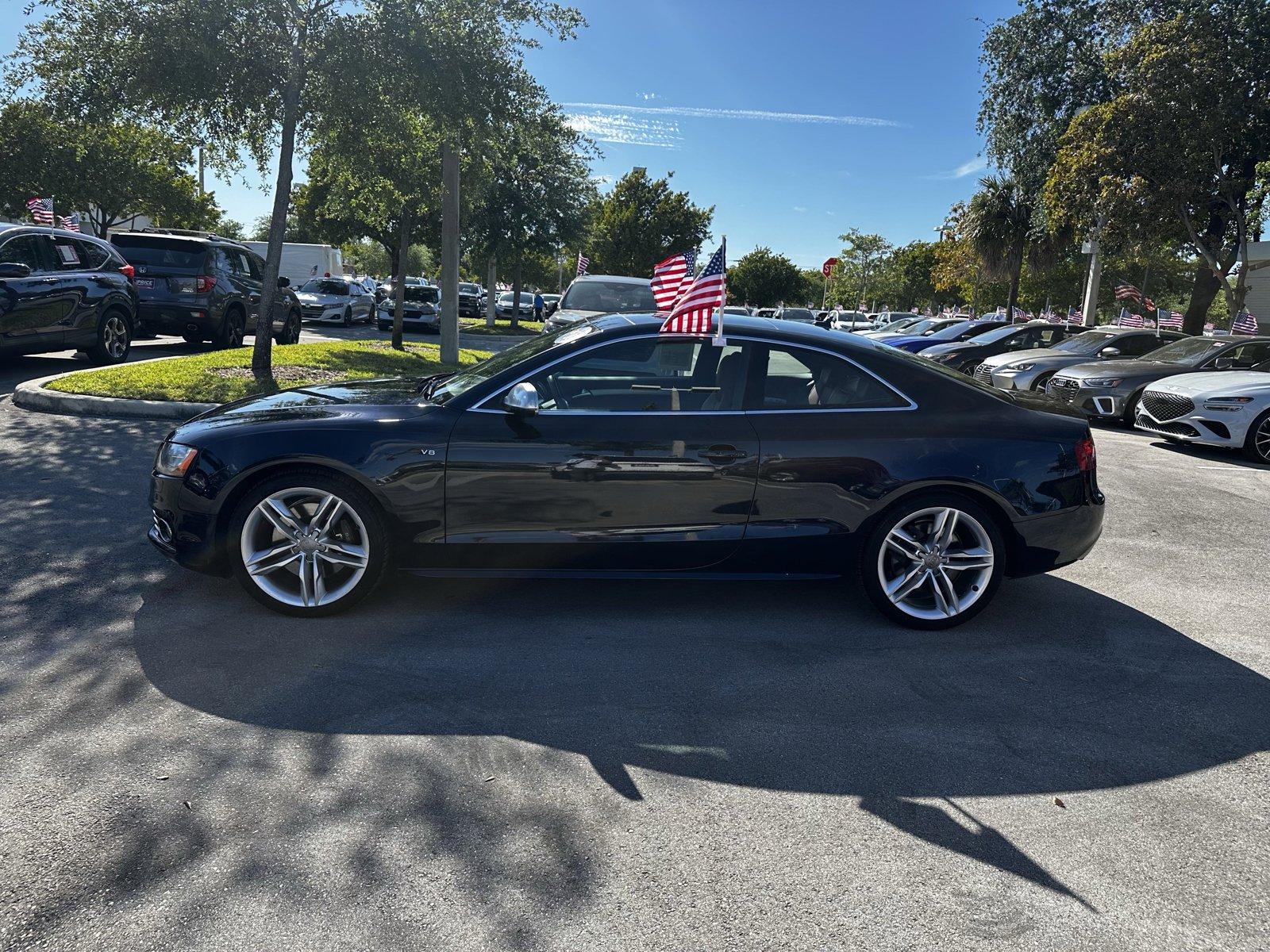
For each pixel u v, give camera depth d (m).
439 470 4.16
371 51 10.58
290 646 3.96
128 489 6.23
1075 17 21.62
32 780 2.85
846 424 4.37
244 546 4.16
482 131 11.77
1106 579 5.54
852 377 4.47
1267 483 8.91
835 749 3.31
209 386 9.80
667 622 4.46
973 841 2.79
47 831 2.61
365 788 2.91
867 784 3.09
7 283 10.12
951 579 4.54
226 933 2.25
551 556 4.28
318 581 4.22
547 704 3.55
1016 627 4.64
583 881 2.51
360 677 3.70
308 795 2.85
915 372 4.53
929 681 3.92
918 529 4.50
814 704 3.67
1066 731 3.53
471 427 4.20
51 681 3.52
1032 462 4.41
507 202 29.05
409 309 25.48
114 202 28.84
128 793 2.81
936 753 3.32
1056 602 5.06
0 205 27.19
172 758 3.02
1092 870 2.67
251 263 15.80
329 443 4.11
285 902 2.37
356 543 4.27
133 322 12.52
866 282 62.41
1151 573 5.71
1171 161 16.69
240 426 4.21
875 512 4.36
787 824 2.83
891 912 2.45
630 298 15.00
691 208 46.12
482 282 56.28
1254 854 2.79
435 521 4.20
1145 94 16.55
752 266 73.69
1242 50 16.17
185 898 2.36
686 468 4.25
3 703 3.33
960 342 18.70
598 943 2.28
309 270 34.38
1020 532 4.44
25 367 11.73
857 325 34.75
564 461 4.20
